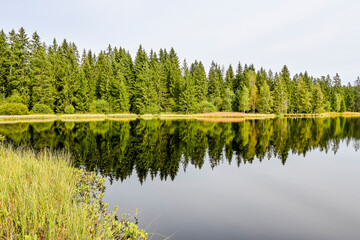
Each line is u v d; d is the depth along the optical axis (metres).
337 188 8.05
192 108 55.69
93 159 11.80
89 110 49.34
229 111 62.69
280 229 5.22
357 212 6.13
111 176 9.06
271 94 64.56
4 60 42.00
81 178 8.17
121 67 61.84
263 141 18.17
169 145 16.14
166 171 9.95
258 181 8.77
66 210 4.16
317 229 5.25
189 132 23.53
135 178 8.89
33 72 42.38
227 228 5.21
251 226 5.32
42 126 26.58
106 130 24.27
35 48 51.62
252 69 85.19
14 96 38.31
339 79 88.75
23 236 3.38
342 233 5.09
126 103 53.75
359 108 80.62
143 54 64.50
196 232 4.99
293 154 13.59
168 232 4.95
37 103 41.25
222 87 71.75
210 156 12.89
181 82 61.94
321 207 6.45
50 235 3.39
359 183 8.57
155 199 6.85
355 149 15.16
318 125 32.78
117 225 4.60
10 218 3.81
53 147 14.37
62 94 46.56
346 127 29.84
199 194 7.34
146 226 5.18
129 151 13.94
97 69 61.94
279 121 41.19
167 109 59.62
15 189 5.04
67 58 53.84
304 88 65.69
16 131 21.44
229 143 17.17
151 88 54.59
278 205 6.57
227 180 8.85
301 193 7.54
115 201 6.57
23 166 6.94
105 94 54.00
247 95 59.12
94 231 3.97
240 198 7.08
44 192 4.86
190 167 10.64
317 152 14.22
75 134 20.52
